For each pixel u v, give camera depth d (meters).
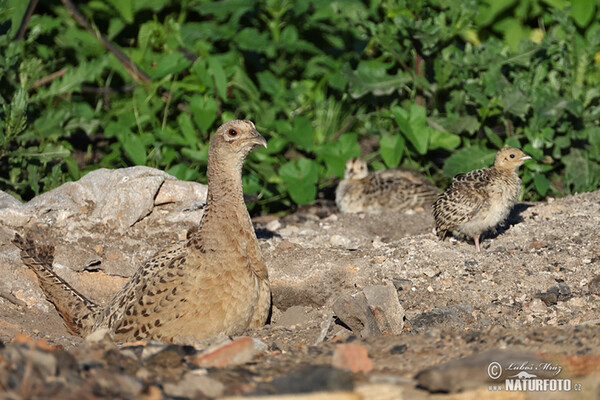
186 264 8.26
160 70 15.64
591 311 8.99
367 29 15.62
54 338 8.48
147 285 8.30
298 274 10.29
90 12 17.50
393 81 15.37
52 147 13.02
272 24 17.33
